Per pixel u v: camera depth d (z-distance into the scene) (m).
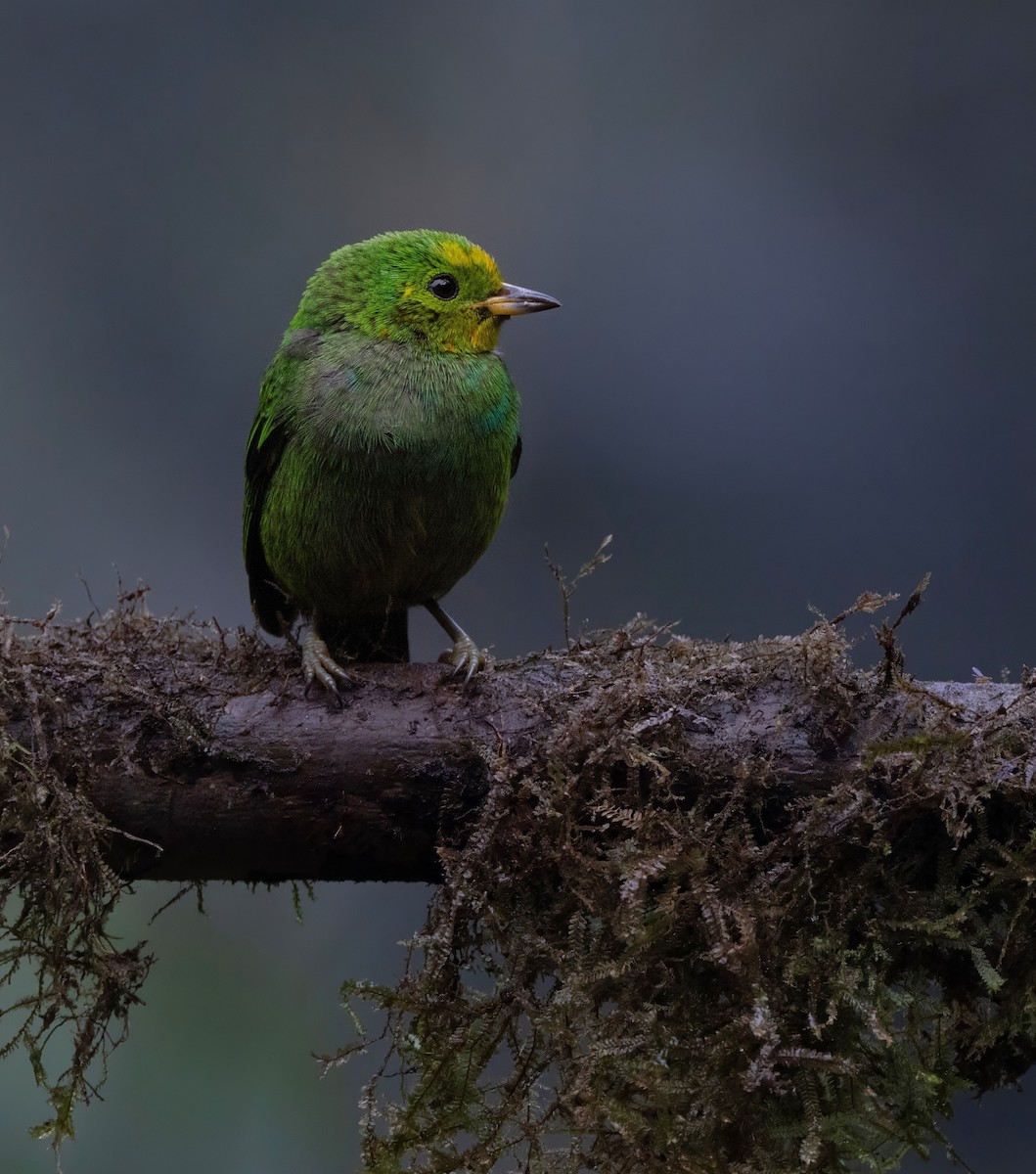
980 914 5.22
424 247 7.34
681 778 5.33
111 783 5.52
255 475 7.54
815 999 5.09
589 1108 5.00
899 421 15.73
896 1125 5.15
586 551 16.08
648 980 5.16
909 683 5.34
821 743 5.32
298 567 7.39
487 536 7.51
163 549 16.69
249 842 5.62
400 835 5.61
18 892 5.95
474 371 7.29
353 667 5.77
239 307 17.48
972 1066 5.50
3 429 16.72
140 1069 11.05
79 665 5.65
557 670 5.68
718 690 5.43
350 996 5.31
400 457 6.97
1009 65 16.17
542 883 5.34
